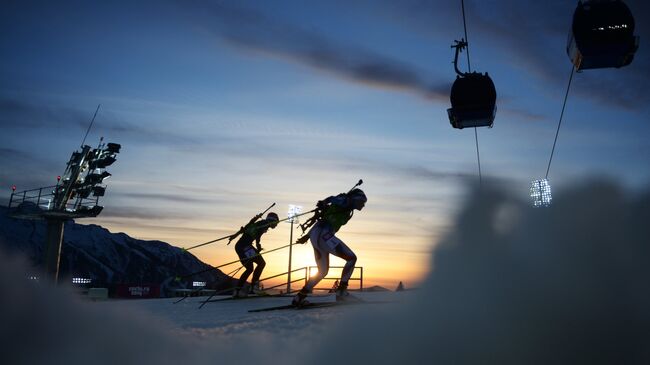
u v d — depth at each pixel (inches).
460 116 462.9
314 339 150.9
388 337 138.9
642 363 120.3
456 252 163.6
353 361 131.1
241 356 137.3
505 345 128.8
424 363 126.9
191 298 434.9
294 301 290.8
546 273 152.8
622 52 378.6
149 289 1590.8
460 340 134.0
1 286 111.7
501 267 152.5
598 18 373.7
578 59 393.1
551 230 161.9
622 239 152.3
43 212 1788.9
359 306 267.9
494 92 449.7
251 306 343.0
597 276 144.3
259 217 430.9
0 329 109.3
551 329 135.3
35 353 111.1
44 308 116.9
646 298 140.3
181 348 134.0
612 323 131.5
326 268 294.0
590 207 161.8
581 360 124.5
